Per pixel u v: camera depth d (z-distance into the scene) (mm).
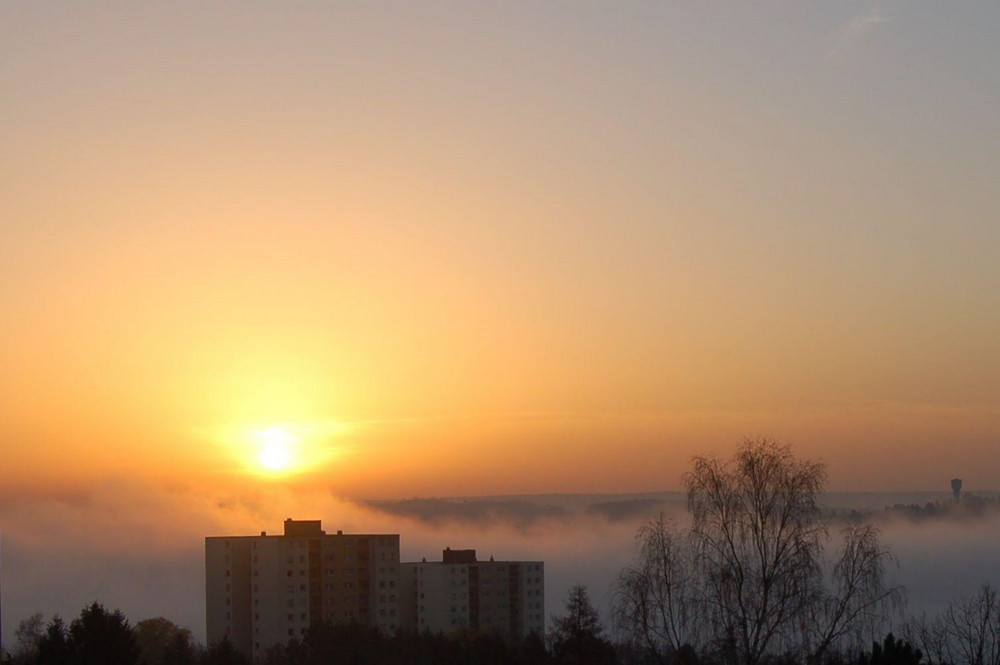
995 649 70000
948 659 70875
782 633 59125
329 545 150000
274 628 146000
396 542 153875
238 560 149125
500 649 101812
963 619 73188
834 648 59000
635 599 61062
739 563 60500
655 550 61656
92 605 85062
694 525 61875
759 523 60750
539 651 98125
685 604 60312
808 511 60812
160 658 120938
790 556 59781
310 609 147125
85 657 82688
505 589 154375
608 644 88812
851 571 58969
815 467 61750
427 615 152125
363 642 111375
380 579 151750
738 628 59375
